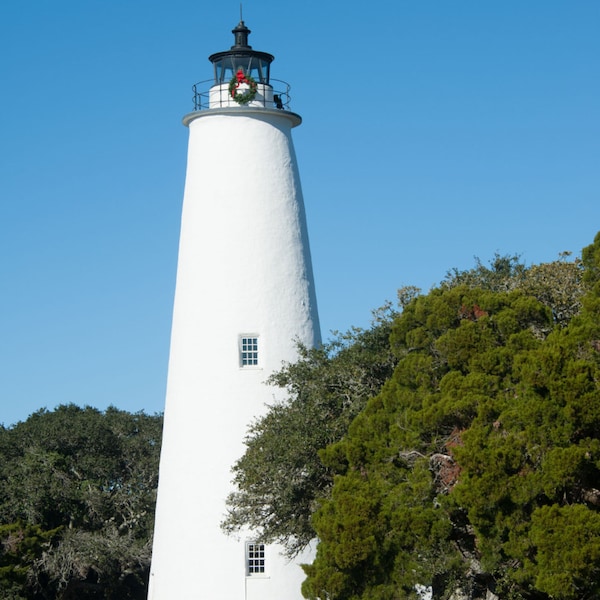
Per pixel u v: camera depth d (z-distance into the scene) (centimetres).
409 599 3212
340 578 3231
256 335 4388
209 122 4512
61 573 5912
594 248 4041
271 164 4503
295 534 3950
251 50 4578
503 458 3109
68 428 7006
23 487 6278
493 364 3531
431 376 3675
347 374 4022
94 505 6431
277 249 4453
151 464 7062
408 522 3228
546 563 2980
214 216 4453
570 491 3200
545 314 3712
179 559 4334
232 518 4044
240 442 4316
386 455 3497
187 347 4431
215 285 4416
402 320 3916
